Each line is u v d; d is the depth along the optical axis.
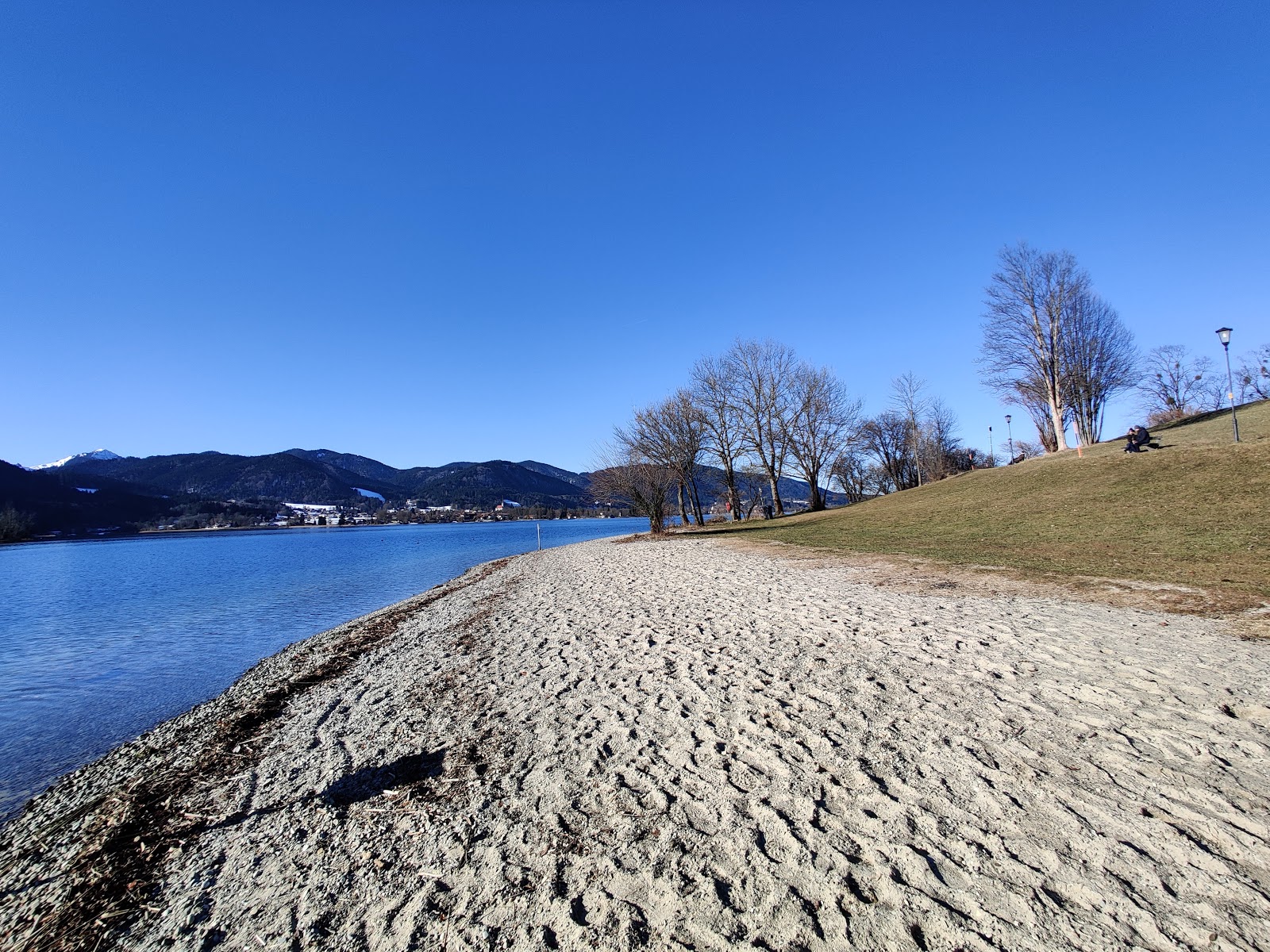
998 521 18.30
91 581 28.88
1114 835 3.10
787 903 2.84
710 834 3.46
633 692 6.02
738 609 9.69
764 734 4.73
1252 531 11.84
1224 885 2.69
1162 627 6.75
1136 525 14.20
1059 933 2.49
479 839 3.65
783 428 41.97
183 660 11.48
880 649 6.68
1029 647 6.32
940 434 58.81
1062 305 33.78
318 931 2.99
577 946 2.69
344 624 13.55
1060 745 4.11
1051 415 38.12
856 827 3.38
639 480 33.84
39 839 4.58
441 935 2.87
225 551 53.03
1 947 3.21
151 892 3.56
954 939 2.52
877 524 23.50
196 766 5.62
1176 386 46.28
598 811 3.84
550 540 50.06
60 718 8.16
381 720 6.08
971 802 3.52
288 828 4.09
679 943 2.64
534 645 8.58
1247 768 3.65
